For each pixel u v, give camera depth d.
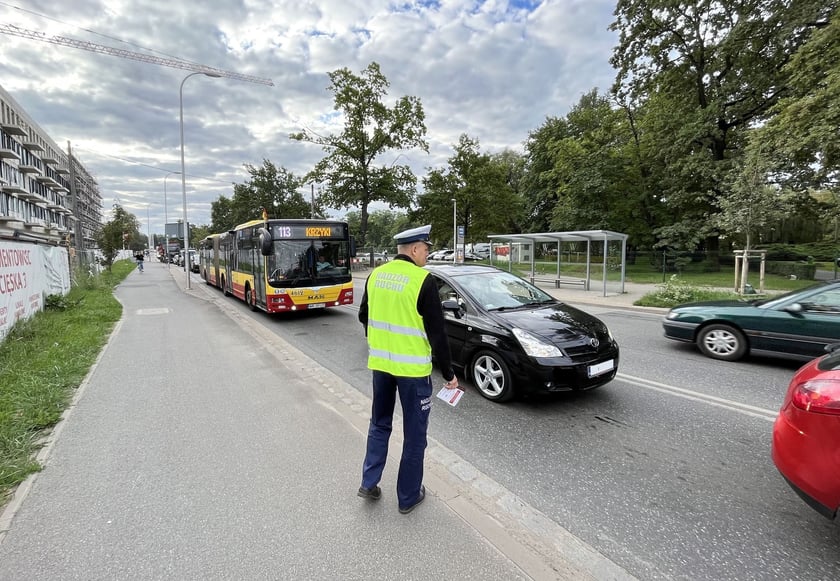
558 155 29.45
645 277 21.16
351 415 4.15
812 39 15.36
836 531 2.55
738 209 14.00
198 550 2.28
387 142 35.00
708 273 21.53
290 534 2.41
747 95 22.19
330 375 5.54
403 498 2.60
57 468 3.13
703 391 5.04
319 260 10.57
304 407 4.36
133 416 4.12
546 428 4.04
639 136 28.06
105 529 2.45
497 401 4.72
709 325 6.54
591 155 26.72
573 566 2.21
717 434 3.89
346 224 10.99
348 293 10.96
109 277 24.53
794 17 18.73
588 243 16.61
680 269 21.98
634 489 3.01
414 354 2.57
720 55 21.31
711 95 23.56
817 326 5.54
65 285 14.50
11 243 8.18
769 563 2.29
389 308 2.63
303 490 2.85
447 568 2.15
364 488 2.74
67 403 4.44
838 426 2.20
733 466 3.32
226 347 7.12
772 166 14.02
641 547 2.41
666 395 4.91
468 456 3.50
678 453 3.54
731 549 2.40
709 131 22.66
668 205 25.86
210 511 2.62
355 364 6.36
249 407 4.36
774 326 5.88
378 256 38.41
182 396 4.70
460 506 2.69
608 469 3.29
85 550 2.28
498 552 2.28
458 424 4.14
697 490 3.00
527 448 3.64
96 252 32.84
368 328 2.79
